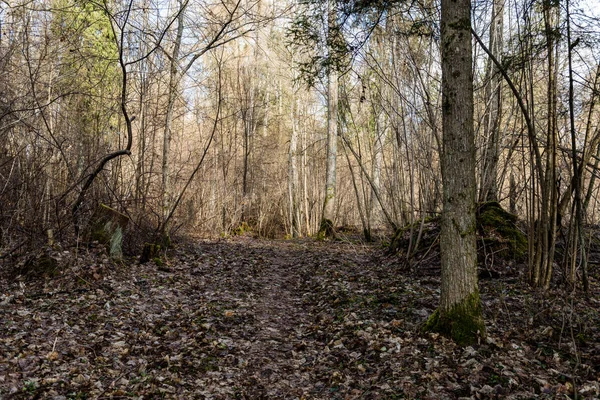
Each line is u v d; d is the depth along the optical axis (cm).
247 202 2305
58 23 1136
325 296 841
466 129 542
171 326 669
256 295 896
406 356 526
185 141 2338
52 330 595
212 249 1454
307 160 2817
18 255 859
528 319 629
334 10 758
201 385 490
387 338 582
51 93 1080
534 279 777
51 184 1044
